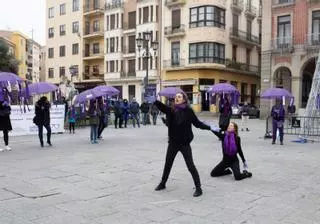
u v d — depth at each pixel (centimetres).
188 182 784
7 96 1298
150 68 4744
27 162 1022
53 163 1005
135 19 5050
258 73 5088
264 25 3678
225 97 1680
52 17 6200
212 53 4288
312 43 3369
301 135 1630
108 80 5316
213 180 806
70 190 717
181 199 658
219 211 590
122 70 5191
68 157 1110
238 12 4694
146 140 1588
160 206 616
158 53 4700
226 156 818
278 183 783
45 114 1368
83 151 1241
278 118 1471
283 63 3559
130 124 2605
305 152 1246
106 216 565
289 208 607
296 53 3469
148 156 1128
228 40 4516
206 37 4266
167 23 4616
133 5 5078
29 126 1838
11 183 770
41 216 563
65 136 1761
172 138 693
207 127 732
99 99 1545
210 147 1347
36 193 693
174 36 4497
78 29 5819
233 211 590
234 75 4644
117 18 5238
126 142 1511
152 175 854
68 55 5975
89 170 909
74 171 896
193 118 696
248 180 810
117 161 1038
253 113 3809
